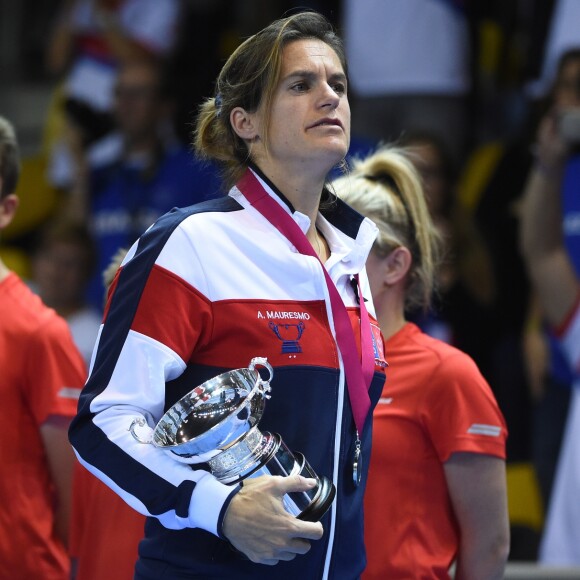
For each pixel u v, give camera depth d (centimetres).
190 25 2431
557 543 1622
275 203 766
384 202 1006
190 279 725
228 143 802
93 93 2406
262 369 727
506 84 2353
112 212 2181
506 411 1923
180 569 724
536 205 1617
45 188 2531
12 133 1155
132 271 736
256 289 740
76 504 1037
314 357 744
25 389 1075
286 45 764
